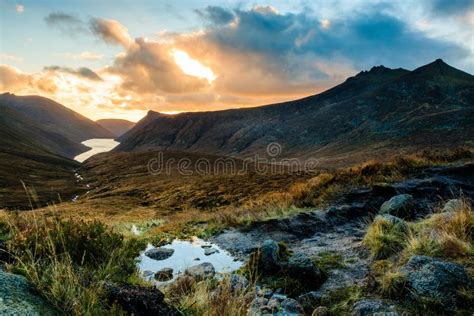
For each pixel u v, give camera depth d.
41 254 4.82
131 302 3.94
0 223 7.56
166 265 8.27
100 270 5.28
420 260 5.54
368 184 14.25
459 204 8.59
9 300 3.08
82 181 134.00
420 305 4.70
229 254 9.19
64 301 3.49
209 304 4.60
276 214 12.84
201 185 87.06
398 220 7.86
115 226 15.99
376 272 6.12
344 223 11.14
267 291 6.29
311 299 5.83
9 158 147.75
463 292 4.65
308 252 8.43
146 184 107.88
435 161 16.45
